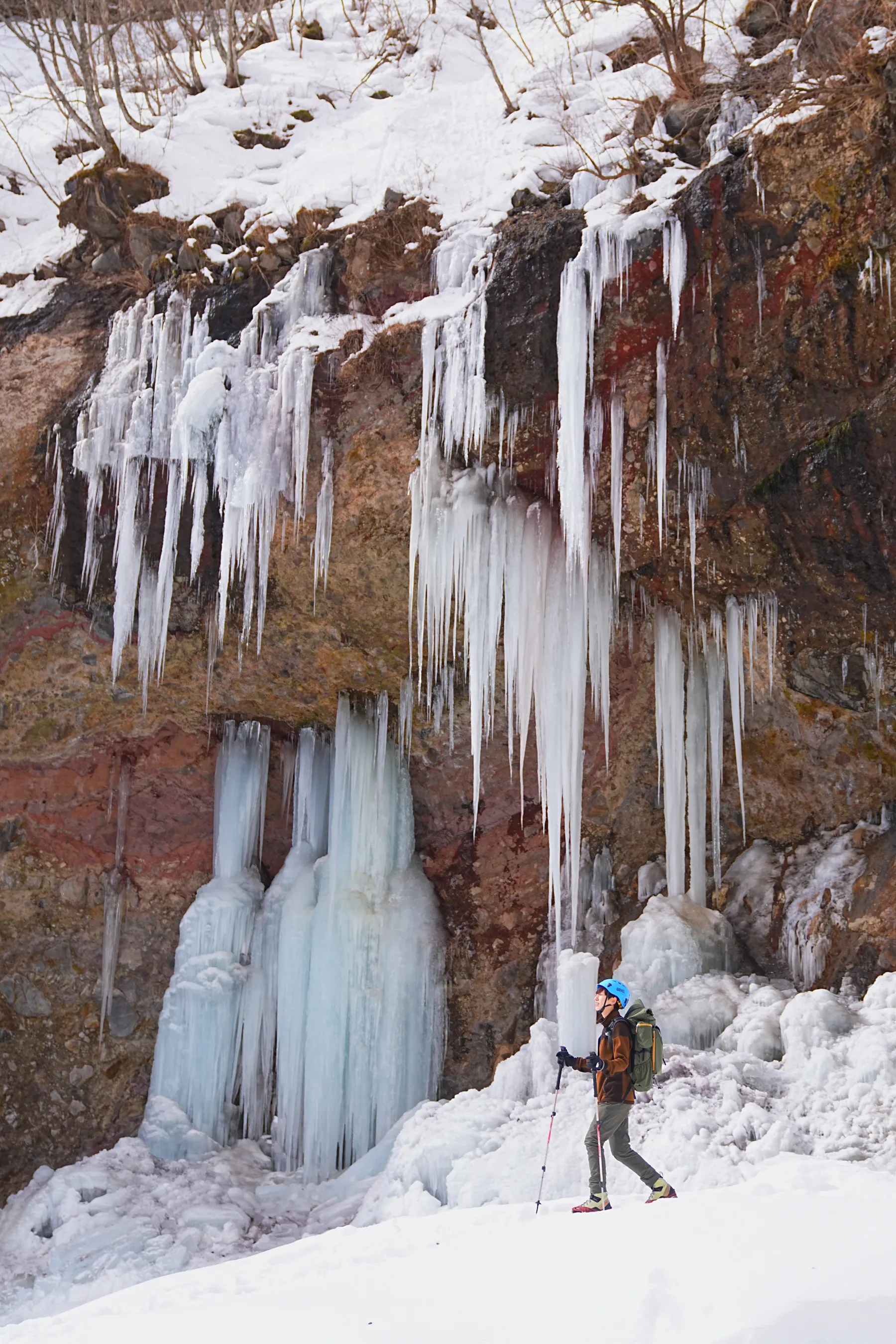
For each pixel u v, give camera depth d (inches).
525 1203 270.4
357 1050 444.8
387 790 477.1
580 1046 374.6
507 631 404.5
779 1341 135.3
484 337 387.9
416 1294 179.6
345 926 454.0
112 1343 178.9
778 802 437.1
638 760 455.8
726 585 397.1
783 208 340.2
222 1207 416.2
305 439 413.1
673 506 386.6
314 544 418.3
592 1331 149.1
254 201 467.5
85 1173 440.5
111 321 460.1
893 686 385.1
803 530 366.9
